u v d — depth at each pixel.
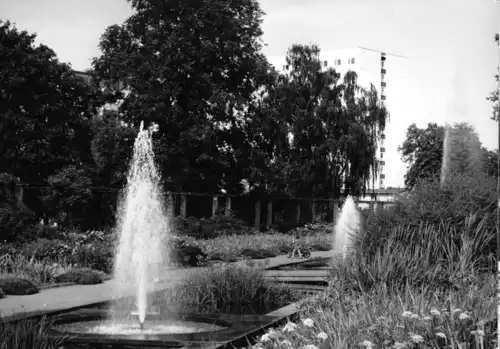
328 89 60.34
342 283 10.23
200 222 42.03
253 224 53.19
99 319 10.85
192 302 12.89
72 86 42.31
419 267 10.16
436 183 12.95
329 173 58.50
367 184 59.38
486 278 9.46
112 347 8.59
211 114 49.50
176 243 23.83
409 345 5.84
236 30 49.41
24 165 39.72
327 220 57.97
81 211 39.94
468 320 6.42
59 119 41.47
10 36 40.00
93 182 43.47
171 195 45.72
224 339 8.88
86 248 21.16
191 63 45.97
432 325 6.25
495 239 11.18
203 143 46.34
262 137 52.25
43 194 38.75
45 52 41.06
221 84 48.81
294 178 58.22
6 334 7.50
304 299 10.52
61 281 17.25
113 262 21.08
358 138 58.09
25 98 40.25
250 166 50.97
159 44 46.84
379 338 6.23
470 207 11.72
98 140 47.12
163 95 45.44
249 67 50.31
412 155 71.75
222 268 14.76
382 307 7.72
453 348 5.70
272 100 59.00
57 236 24.45
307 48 61.66
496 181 12.84
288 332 7.01
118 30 48.16
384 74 128.88
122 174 45.25
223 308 12.25
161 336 9.13
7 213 23.11
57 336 8.92
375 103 62.06
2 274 16.75
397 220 11.91
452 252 10.81
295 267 23.22
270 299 13.38
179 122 46.25
